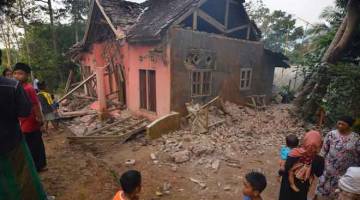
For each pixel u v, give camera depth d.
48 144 6.55
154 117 8.85
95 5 10.34
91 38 12.34
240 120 8.98
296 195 2.92
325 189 3.66
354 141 3.37
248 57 10.98
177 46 7.97
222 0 9.52
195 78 8.83
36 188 2.77
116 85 11.04
